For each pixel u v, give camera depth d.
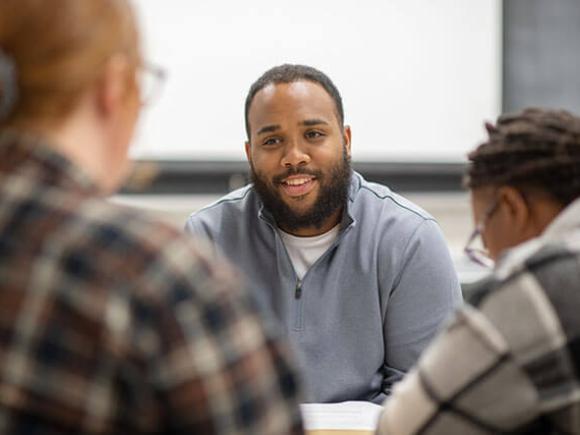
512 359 0.99
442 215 3.99
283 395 0.78
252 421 0.75
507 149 1.10
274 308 1.98
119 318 0.72
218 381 0.73
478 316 1.01
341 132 2.00
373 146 3.92
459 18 3.91
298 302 1.97
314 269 1.97
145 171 0.93
